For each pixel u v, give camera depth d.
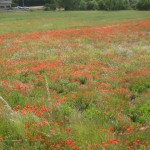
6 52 28.77
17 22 74.19
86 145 9.52
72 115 12.54
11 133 10.23
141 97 15.39
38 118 11.62
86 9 136.00
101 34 42.56
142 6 120.88
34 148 9.48
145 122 12.41
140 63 23.28
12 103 14.17
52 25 62.44
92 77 19.45
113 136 10.45
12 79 19.11
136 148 9.71
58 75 19.58
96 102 14.88
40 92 16.34
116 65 22.97
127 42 35.88
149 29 49.09
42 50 29.80
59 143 9.70
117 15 92.44
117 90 16.44
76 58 25.50
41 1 175.62
